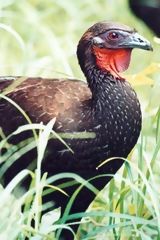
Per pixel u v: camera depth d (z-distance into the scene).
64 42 15.47
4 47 15.98
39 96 10.28
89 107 10.12
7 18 16.42
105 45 10.09
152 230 10.24
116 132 10.12
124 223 9.97
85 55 10.16
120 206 10.52
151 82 10.89
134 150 11.44
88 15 16.95
